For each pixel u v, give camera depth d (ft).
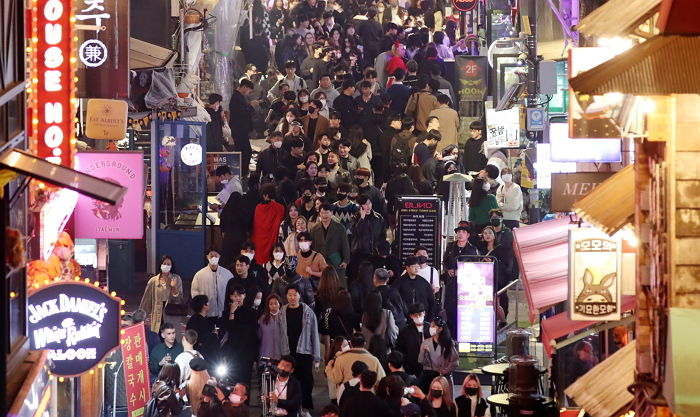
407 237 207.62
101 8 152.46
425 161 243.60
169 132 238.89
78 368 110.93
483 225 218.18
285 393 149.48
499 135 251.60
